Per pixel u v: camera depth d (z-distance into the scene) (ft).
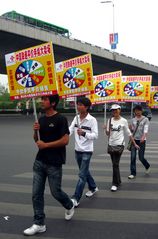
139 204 22.86
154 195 25.12
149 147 53.57
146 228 18.58
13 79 21.12
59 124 17.75
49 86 20.30
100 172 33.22
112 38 195.00
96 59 165.48
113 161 26.91
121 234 17.75
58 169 17.92
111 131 27.14
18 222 19.52
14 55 21.03
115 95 37.24
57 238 17.33
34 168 18.16
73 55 151.84
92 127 22.52
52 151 17.81
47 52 20.22
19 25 112.47
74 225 19.04
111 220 19.81
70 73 28.22
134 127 32.17
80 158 22.72
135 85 41.93
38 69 20.42
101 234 17.78
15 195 24.99
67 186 27.61
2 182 29.01
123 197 24.53
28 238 17.31
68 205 19.38
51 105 17.92
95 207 22.17
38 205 17.95
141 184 28.53
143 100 41.93
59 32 149.69
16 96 21.15
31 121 110.93
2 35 111.45
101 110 193.06
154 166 36.68
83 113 22.75
